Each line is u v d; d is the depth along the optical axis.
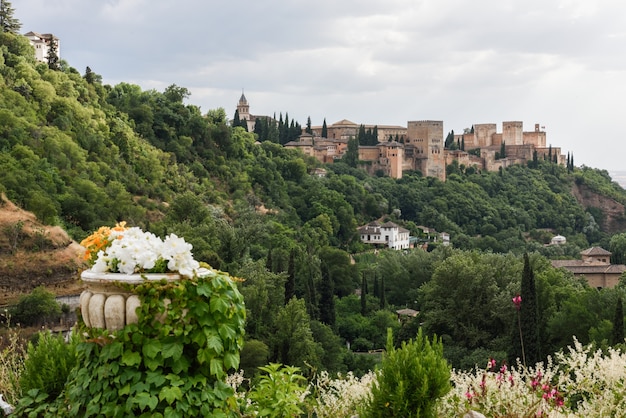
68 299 67.62
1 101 109.38
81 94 138.38
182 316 7.99
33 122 112.31
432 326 59.53
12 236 75.88
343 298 95.00
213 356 8.03
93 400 8.05
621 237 159.00
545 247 162.00
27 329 55.22
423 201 198.88
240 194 140.62
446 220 186.62
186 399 8.06
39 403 9.93
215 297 8.09
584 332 49.06
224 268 72.38
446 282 60.03
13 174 88.31
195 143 154.12
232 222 118.88
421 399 9.44
